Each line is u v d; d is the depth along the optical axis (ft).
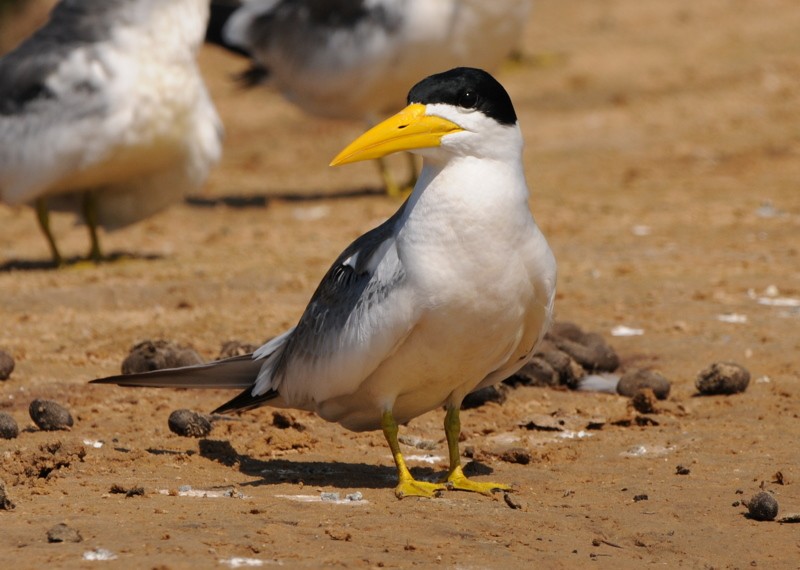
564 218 69.10
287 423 34.30
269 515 25.07
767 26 123.54
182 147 59.47
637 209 71.10
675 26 126.82
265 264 58.44
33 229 73.87
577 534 24.81
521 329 27.86
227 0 79.82
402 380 27.61
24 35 135.95
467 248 26.21
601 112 99.40
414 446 33.14
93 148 57.26
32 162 57.62
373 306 26.86
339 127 104.68
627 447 32.58
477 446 32.78
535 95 105.60
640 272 55.52
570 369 39.40
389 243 27.17
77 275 57.41
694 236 63.72
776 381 38.73
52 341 44.55
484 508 26.53
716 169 81.66
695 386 38.52
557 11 136.56
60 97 57.21
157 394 37.73
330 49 72.43
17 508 25.18
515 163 26.78
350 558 22.34
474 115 26.27
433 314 26.37
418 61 71.15
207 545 22.57
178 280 55.26
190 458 30.55
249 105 113.80
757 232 64.23
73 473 28.84
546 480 29.45
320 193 81.20
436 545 23.47
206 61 129.70
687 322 46.60
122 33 57.57
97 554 21.71
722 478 29.37
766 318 47.11
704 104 99.25
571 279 54.34
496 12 70.44
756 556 23.93
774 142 87.56
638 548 24.13
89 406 36.22
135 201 61.46
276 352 29.96
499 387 37.17
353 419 29.32
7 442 31.65
